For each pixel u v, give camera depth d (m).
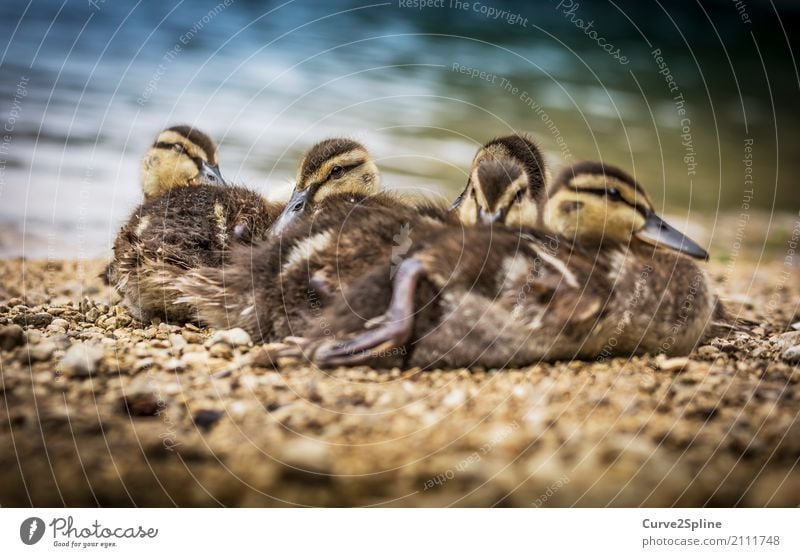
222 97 1.46
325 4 2.31
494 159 1.01
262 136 1.32
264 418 0.85
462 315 0.89
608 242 0.95
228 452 0.83
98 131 1.32
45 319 0.97
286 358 0.90
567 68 2.05
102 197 1.20
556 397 0.87
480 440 0.84
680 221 1.34
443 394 0.87
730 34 2.74
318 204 1.01
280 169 1.25
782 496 0.83
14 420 0.84
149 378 0.88
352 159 1.06
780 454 0.84
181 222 0.98
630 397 0.88
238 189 1.02
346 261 0.92
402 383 0.88
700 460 0.84
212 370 0.89
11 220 1.17
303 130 1.35
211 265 0.97
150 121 1.35
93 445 0.83
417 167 1.29
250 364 0.90
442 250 0.90
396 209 0.95
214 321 0.96
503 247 0.90
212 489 0.82
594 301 0.90
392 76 1.71
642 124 1.69
